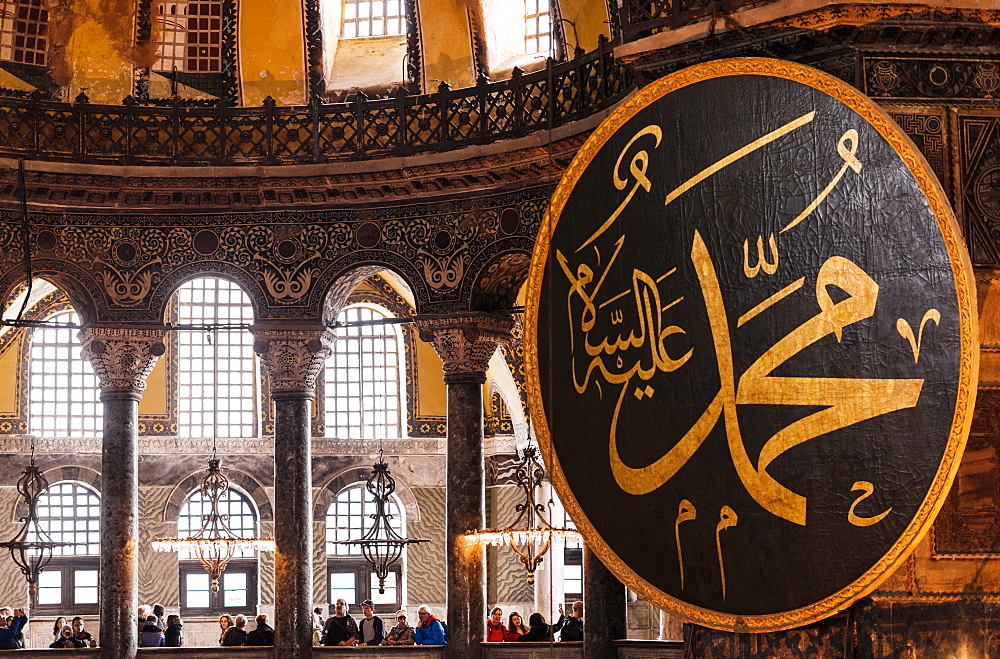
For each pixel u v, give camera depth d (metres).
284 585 15.25
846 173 9.29
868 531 8.99
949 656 9.18
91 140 15.38
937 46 9.63
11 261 15.15
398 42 16.78
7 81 15.59
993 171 9.57
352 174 15.33
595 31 14.78
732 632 9.69
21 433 22.72
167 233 15.59
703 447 9.67
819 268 9.34
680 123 9.98
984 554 9.30
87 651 15.07
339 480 23.52
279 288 15.52
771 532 9.34
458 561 15.07
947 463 8.78
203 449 23.23
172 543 17.98
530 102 14.84
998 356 9.43
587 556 14.13
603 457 10.13
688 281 9.84
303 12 16.30
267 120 15.64
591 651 13.99
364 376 23.98
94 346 15.38
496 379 22.80
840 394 9.19
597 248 10.30
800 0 9.51
